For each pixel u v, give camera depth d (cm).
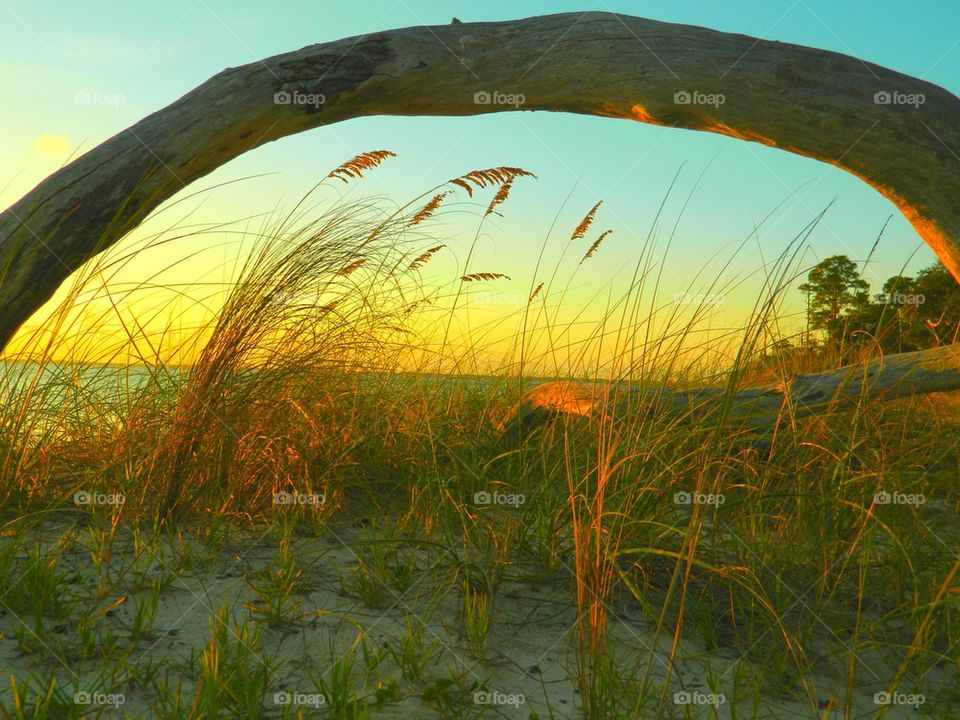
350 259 223
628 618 154
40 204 217
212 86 233
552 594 163
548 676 132
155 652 131
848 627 151
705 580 169
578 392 262
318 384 233
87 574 160
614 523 161
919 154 247
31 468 211
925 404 272
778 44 254
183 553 170
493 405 297
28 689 117
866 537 173
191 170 235
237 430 204
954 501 229
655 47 248
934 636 145
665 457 192
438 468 225
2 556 154
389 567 174
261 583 162
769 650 143
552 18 254
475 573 169
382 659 133
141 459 204
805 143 255
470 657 136
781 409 212
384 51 241
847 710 122
